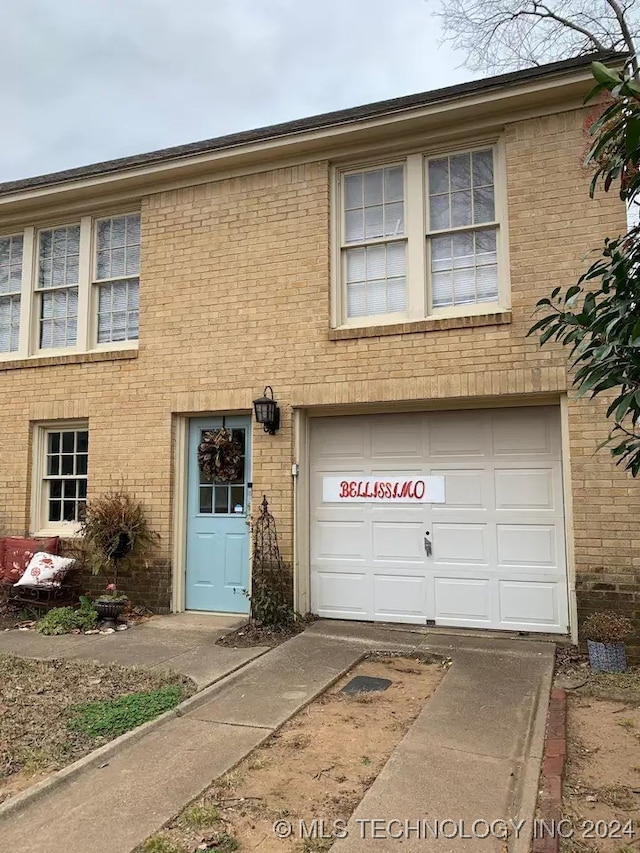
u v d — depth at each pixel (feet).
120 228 29.86
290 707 16.19
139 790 12.20
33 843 10.53
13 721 15.55
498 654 20.16
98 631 23.72
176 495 27.09
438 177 24.63
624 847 10.40
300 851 10.28
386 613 24.22
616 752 13.76
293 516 24.67
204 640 22.39
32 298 30.86
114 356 28.30
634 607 20.11
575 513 20.95
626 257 9.70
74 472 29.60
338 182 25.81
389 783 12.26
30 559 27.37
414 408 24.13
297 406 24.98
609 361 9.52
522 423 23.07
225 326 26.53
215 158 26.40
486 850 10.21
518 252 22.53
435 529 23.86
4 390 30.45
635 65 11.09
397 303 24.76
